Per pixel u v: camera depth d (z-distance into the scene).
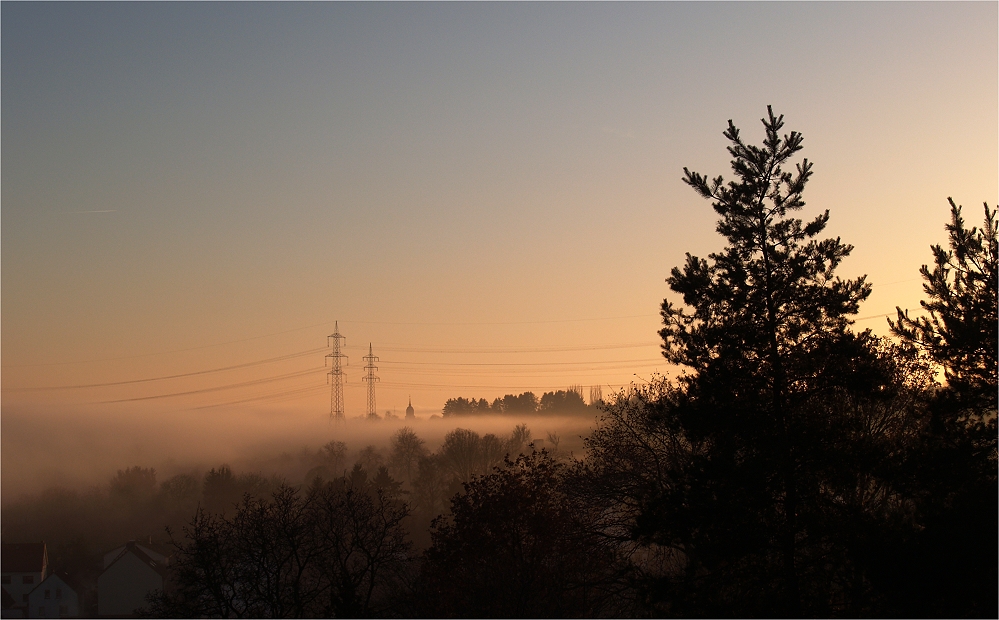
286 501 34.00
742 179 26.08
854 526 22.39
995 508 19.97
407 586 35.06
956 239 24.02
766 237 25.78
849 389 24.59
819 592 23.08
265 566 32.66
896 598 20.44
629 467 32.75
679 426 26.19
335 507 34.09
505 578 29.98
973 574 19.72
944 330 23.62
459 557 31.17
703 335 25.91
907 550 20.50
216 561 32.12
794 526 24.06
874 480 27.02
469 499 32.91
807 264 25.23
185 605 31.75
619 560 28.92
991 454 22.77
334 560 33.16
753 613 23.05
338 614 27.34
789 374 25.05
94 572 80.75
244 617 31.88
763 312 25.28
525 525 31.42
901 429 27.84
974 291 23.48
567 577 30.19
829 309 24.70
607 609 32.91
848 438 24.33
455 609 30.50
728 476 23.83
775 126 26.00
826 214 25.61
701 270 26.25
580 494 32.31
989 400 22.55
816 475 24.36
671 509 24.92
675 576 26.06
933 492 22.03
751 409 24.73
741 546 23.52
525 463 33.41
